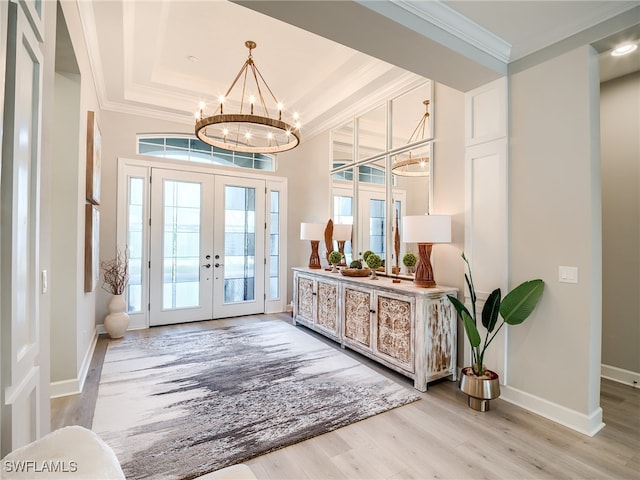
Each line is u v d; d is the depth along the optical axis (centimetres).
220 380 297
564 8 218
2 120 97
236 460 191
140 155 464
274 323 496
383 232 399
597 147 232
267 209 560
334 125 492
